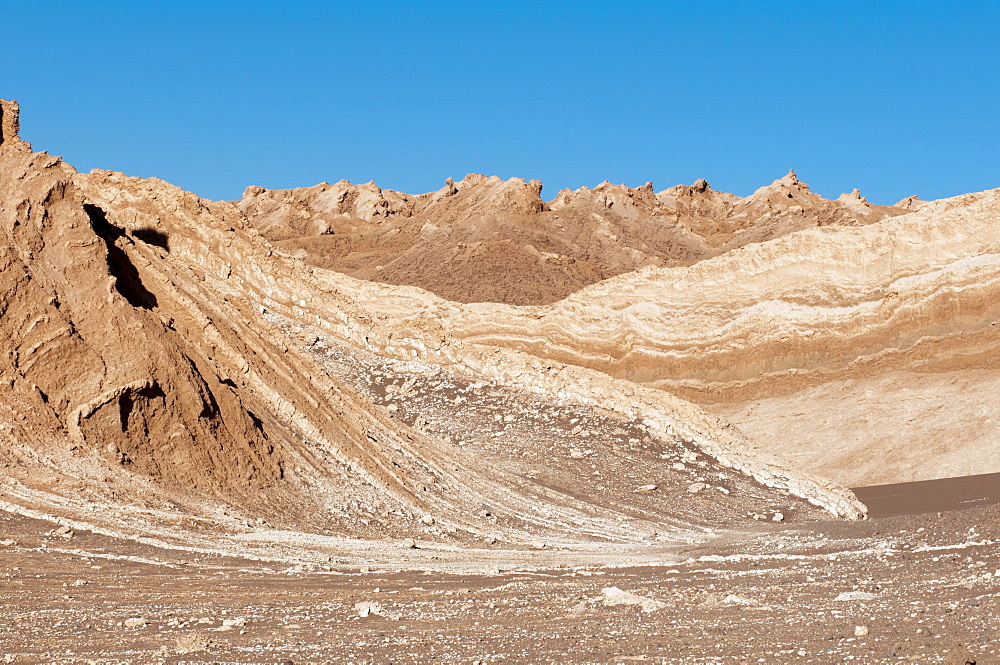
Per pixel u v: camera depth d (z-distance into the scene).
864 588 16.61
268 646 12.45
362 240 184.75
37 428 24.92
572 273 148.62
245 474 28.11
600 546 28.12
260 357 35.91
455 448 38.09
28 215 28.59
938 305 62.22
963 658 9.78
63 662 11.34
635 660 11.18
